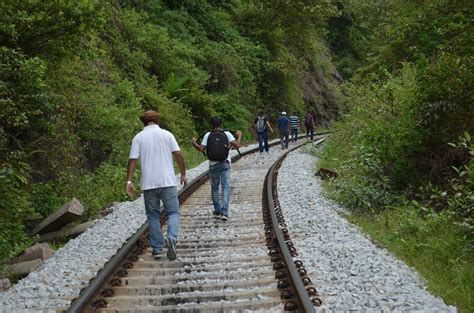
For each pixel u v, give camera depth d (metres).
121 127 15.11
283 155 21.44
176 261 6.99
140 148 7.25
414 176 11.50
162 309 5.20
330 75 54.62
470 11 13.21
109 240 8.63
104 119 14.52
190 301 5.55
